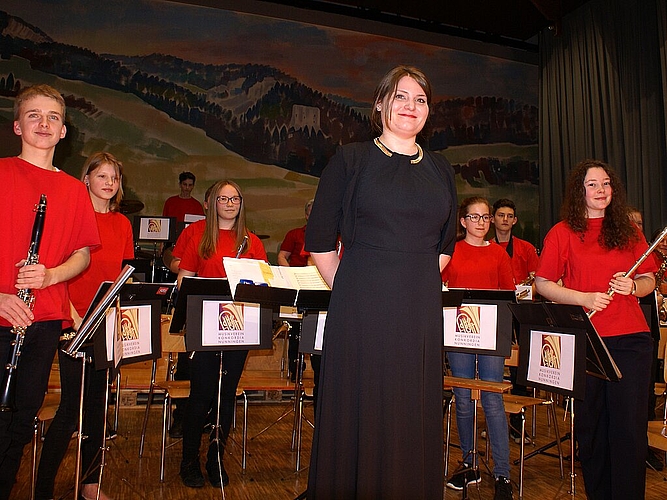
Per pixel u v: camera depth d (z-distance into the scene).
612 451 2.66
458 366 3.51
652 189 7.81
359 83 9.98
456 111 10.42
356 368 1.66
